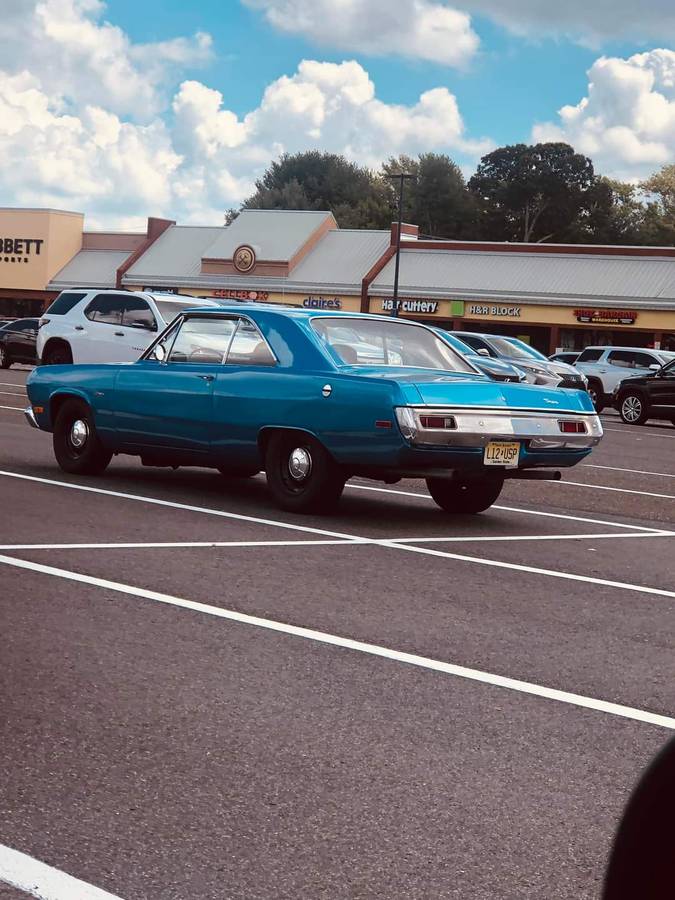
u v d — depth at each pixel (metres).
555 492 12.55
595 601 6.92
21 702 4.58
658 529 10.10
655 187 110.38
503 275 60.97
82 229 74.94
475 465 9.07
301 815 3.61
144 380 10.56
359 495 11.20
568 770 4.11
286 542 8.28
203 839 3.40
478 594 6.94
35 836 3.37
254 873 3.20
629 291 57.12
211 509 9.62
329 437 9.23
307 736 4.34
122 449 10.97
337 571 7.37
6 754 4.02
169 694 4.76
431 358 10.05
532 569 7.82
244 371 9.82
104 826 3.46
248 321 10.04
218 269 68.31
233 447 9.93
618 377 34.94
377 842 3.44
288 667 5.23
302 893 3.10
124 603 6.25
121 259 73.12
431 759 4.16
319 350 9.55
